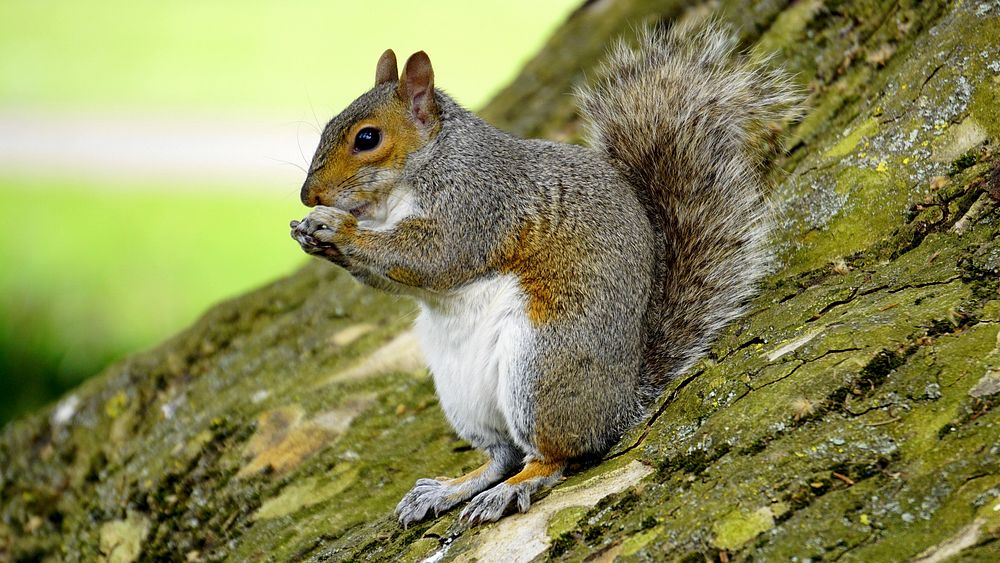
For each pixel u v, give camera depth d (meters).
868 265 7.59
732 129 8.24
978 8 7.99
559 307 7.40
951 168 7.63
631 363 7.48
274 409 10.15
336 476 9.04
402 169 8.26
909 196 7.72
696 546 5.75
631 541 6.04
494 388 7.62
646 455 6.77
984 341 6.13
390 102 8.34
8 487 11.55
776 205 8.39
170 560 9.48
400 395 9.76
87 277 20.28
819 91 9.48
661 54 8.68
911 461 5.68
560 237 7.62
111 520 10.21
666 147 8.24
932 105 7.93
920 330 6.38
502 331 7.55
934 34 8.35
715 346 7.51
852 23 9.51
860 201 7.93
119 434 11.44
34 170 29.45
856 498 5.62
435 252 7.94
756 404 6.49
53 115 34.50
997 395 5.80
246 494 9.41
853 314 6.85
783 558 5.47
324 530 8.29
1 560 11.03
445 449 8.79
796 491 5.77
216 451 10.08
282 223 24.47
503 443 7.80
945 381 6.01
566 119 12.80
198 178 28.77
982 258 6.79
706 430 6.54
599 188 7.81
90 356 17.27
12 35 43.12
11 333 17.80
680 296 7.83
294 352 11.15
